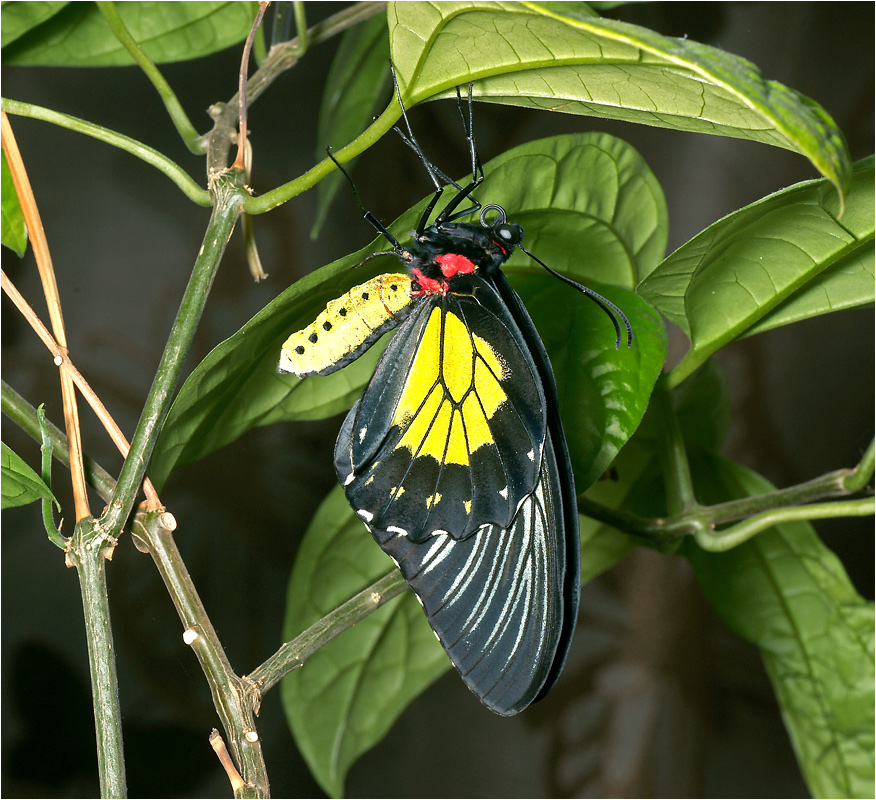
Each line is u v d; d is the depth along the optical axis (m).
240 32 0.76
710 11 0.83
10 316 0.85
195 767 0.84
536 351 0.71
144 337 0.86
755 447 0.86
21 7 0.74
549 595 0.70
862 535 0.88
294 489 0.89
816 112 0.66
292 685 0.77
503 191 0.73
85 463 0.71
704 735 0.85
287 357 0.72
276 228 0.87
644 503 0.78
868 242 0.73
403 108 0.71
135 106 0.88
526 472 0.71
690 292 0.73
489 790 0.85
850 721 0.77
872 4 0.84
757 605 0.77
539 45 0.70
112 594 0.84
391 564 0.78
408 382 0.72
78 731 0.84
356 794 0.85
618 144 0.73
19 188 0.71
